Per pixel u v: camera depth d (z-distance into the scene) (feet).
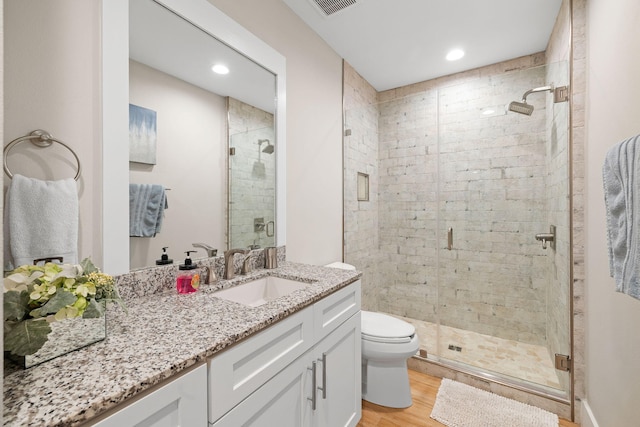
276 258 5.48
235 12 4.97
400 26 6.87
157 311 3.11
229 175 4.94
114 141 3.31
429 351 7.39
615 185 3.02
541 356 7.02
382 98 10.56
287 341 3.31
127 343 2.40
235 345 2.61
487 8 6.27
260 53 5.40
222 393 2.47
